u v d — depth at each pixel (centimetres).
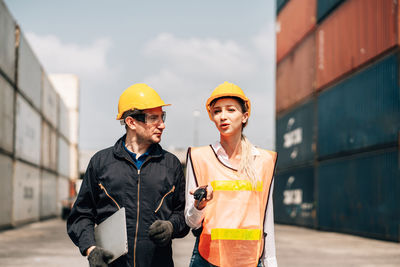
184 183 263
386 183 1429
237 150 251
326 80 1938
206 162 247
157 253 246
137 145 257
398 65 1390
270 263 249
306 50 2197
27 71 2228
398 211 1356
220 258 234
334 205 1838
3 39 1739
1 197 1745
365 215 1561
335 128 1839
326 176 1931
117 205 247
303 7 2248
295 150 2344
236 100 244
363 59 1603
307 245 1283
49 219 3039
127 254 243
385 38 1466
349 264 880
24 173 2178
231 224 235
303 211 2216
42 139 2734
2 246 1176
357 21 1658
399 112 1373
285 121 2517
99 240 243
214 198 240
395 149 1388
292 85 2408
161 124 256
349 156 1700
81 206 255
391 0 1434
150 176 249
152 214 247
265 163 249
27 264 826
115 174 248
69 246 1180
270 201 250
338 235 1700
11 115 1891
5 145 1791
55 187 3366
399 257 1005
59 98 3597
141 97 255
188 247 1138
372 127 1530
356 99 1655
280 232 1880
